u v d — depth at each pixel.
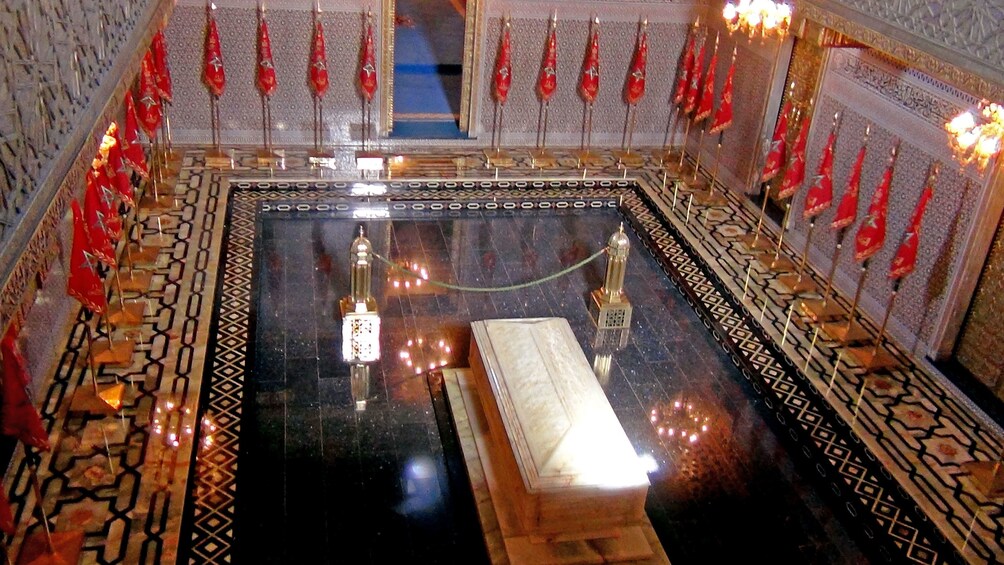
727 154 8.11
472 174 7.95
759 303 6.20
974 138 5.04
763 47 7.38
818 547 4.25
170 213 6.78
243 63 7.79
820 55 6.66
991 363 5.28
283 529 4.11
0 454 4.23
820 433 4.96
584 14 8.16
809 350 5.69
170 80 7.38
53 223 2.88
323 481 4.42
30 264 2.67
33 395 4.66
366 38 7.62
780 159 6.57
